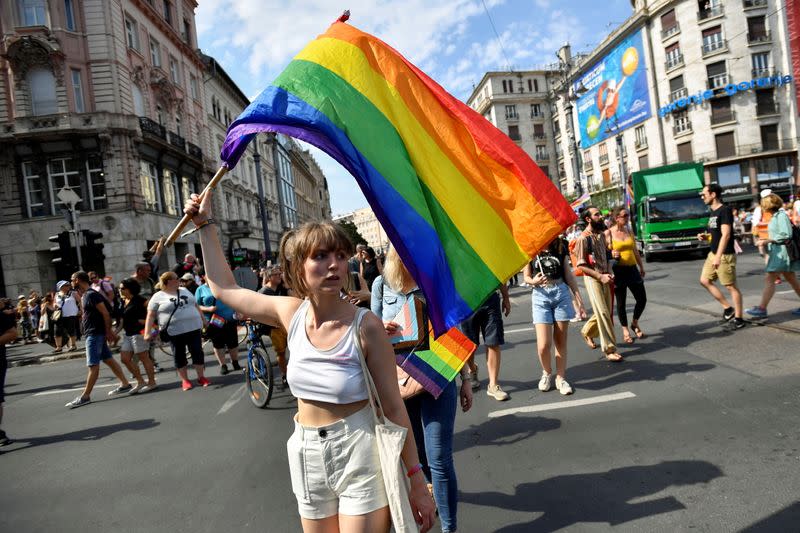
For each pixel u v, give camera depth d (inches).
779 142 1448.1
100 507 138.0
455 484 102.4
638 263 261.6
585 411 167.3
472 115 99.0
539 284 187.5
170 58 1184.2
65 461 179.0
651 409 161.6
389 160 85.7
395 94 93.0
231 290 78.4
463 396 120.0
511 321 365.4
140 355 279.7
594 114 1904.5
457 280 86.0
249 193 1651.1
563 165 2268.7
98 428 216.2
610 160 1843.0
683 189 710.5
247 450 170.7
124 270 917.2
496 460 139.2
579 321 327.6
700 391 171.5
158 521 126.8
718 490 111.0
